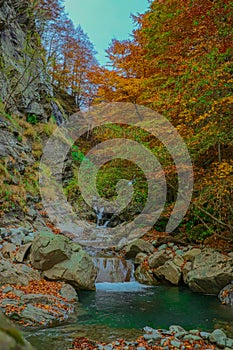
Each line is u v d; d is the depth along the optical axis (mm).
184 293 7363
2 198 9570
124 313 5734
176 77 8695
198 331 4660
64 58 23922
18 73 14961
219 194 7230
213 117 7250
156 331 4680
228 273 6961
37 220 10867
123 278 8828
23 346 999
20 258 7062
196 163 8852
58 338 4344
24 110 15000
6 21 14430
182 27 8828
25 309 5059
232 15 7367
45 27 21297
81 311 5754
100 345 4105
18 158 11820
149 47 10812
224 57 7164
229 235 8273
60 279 6984
